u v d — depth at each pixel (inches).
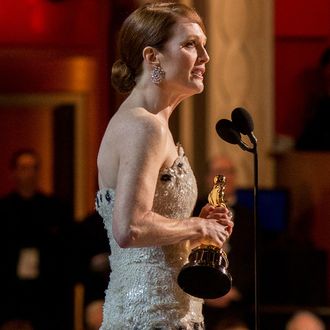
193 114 949.8
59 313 916.6
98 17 1083.9
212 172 832.9
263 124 967.6
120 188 385.1
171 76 399.9
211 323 764.6
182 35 398.9
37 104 1093.1
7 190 1095.0
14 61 1085.1
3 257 924.0
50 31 1085.8
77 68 1090.1
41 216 940.0
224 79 957.8
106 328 406.6
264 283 854.5
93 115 1091.3
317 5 1024.2
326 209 925.8
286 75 1018.1
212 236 394.6
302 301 853.8
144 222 382.0
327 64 987.3
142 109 398.0
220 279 391.2
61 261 893.8
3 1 1080.2
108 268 863.7
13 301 916.0
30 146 1095.0
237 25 961.5
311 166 937.5
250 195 866.1
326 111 954.1
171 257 400.8
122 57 409.4
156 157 387.9
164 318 396.8
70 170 1095.0
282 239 877.2
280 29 1018.7
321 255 863.1
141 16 404.2
